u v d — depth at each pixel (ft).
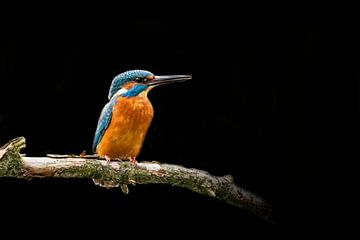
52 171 20.76
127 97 24.79
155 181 22.06
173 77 25.43
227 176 23.90
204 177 22.77
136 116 24.62
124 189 21.88
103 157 24.64
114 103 24.75
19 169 20.31
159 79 25.31
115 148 24.81
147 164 22.17
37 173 20.62
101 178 21.50
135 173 21.81
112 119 24.62
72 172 21.12
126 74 25.29
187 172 22.53
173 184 22.33
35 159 20.66
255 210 24.48
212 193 22.84
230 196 23.44
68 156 21.45
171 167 22.40
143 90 25.08
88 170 21.30
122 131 24.53
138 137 24.95
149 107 25.20
